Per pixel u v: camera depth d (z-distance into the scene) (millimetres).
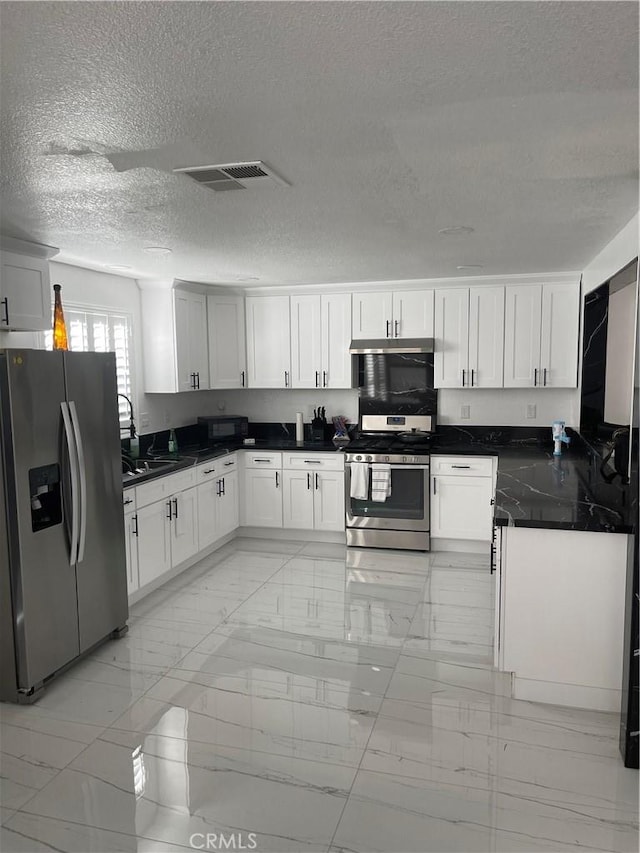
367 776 2451
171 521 4645
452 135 2104
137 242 3725
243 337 6023
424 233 3576
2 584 3000
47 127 1987
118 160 2297
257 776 2459
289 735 2740
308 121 1971
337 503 5656
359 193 2752
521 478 4008
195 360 5695
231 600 4355
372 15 1377
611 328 4844
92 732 2785
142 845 2107
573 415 5605
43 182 2545
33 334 4168
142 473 4336
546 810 2252
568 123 2008
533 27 1438
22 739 2738
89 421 3479
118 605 3732
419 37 1479
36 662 3064
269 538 5945
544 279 5238
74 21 1378
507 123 2004
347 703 3004
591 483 3830
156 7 1330
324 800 2314
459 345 5516
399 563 5152
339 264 4594
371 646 3619
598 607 2910
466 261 4531
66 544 3283
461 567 5023
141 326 5379
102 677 3283
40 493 3184
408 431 5977
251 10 1350
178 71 1630
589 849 2064
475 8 1354
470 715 2893
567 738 2709
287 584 4672
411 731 2764
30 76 1645
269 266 4637
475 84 1732
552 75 1682
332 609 4176
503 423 5785
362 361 6035
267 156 2283
